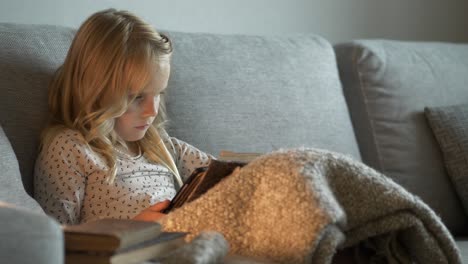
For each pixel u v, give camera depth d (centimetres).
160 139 168
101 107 155
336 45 228
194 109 178
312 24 258
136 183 159
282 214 111
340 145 205
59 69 157
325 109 204
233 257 110
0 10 187
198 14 227
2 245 81
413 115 218
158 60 155
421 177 214
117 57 153
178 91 176
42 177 149
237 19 237
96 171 152
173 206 138
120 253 95
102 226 99
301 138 195
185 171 174
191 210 119
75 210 150
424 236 120
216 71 184
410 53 228
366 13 273
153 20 217
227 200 117
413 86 221
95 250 94
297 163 115
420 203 121
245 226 116
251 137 186
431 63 229
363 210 118
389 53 223
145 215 135
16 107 150
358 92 218
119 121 158
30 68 154
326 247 108
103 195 153
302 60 204
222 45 190
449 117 215
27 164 150
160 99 169
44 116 154
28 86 153
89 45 155
